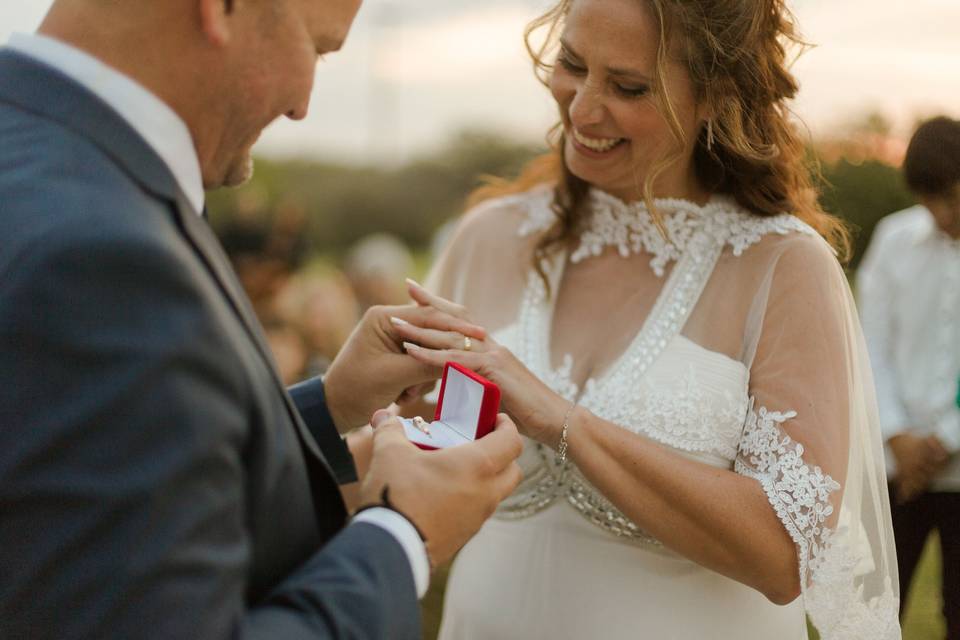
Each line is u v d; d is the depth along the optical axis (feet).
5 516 2.77
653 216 5.84
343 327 20.75
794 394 5.50
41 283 2.79
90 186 3.03
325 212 68.44
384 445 3.95
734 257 6.05
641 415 5.83
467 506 3.82
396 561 3.50
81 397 2.76
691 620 5.78
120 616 2.72
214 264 3.35
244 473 3.25
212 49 3.37
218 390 2.99
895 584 5.94
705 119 5.92
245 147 3.73
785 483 5.31
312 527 3.73
